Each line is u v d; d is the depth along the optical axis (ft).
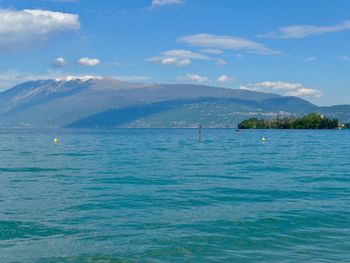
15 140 450.30
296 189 101.81
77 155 221.05
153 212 75.31
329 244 55.83
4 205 82.17
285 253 52.26
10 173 138.31
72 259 50.75
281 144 343.26
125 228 64.23
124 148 289.33
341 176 127.75
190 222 67.72
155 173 136.77
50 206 81.00
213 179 120.98
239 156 213.46
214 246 55.36
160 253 52.75
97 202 84.99
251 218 70.13
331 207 78.95
